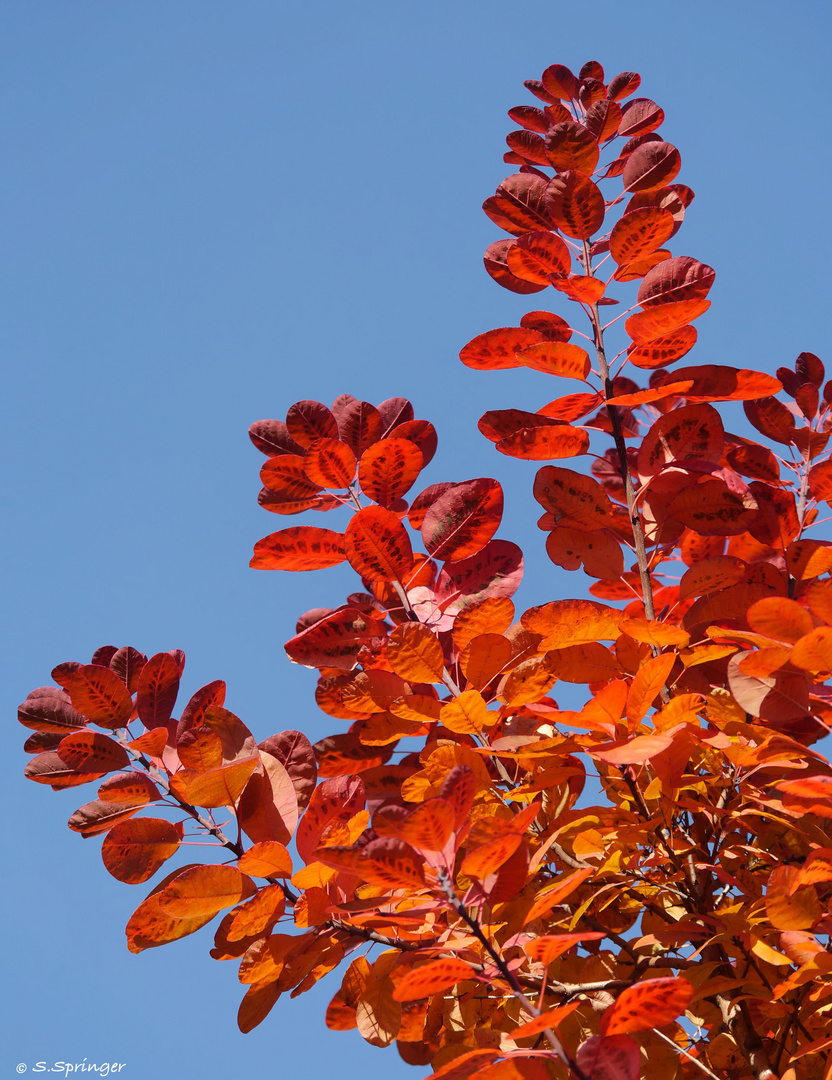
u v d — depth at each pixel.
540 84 3.06
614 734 2.76
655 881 2.83
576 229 2.94
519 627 2.84
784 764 2.75
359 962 2.79
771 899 2.72
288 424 2.93
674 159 2.95
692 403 2.89
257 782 2.81
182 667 2.92
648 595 2.87
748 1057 2.79
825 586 2.72
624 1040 2.63
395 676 2.82
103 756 2.87
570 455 2.88
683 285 2.86
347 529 2.84
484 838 2.63
